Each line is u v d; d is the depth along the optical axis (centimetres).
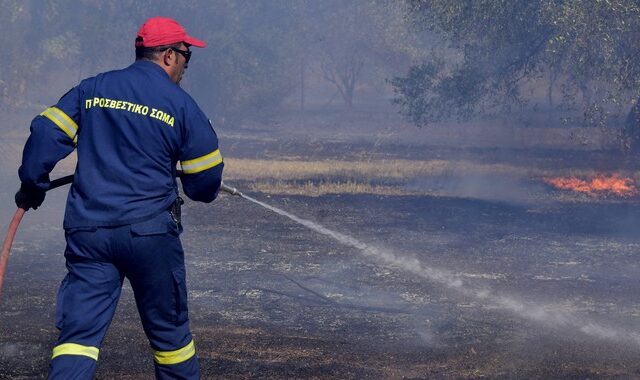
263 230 1236
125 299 780
